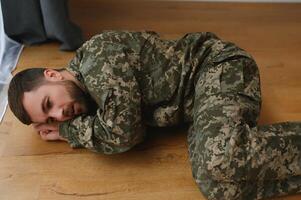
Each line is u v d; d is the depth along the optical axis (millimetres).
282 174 1025
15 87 1124
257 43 1819
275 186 1072
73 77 1159
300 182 1073
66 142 1282
